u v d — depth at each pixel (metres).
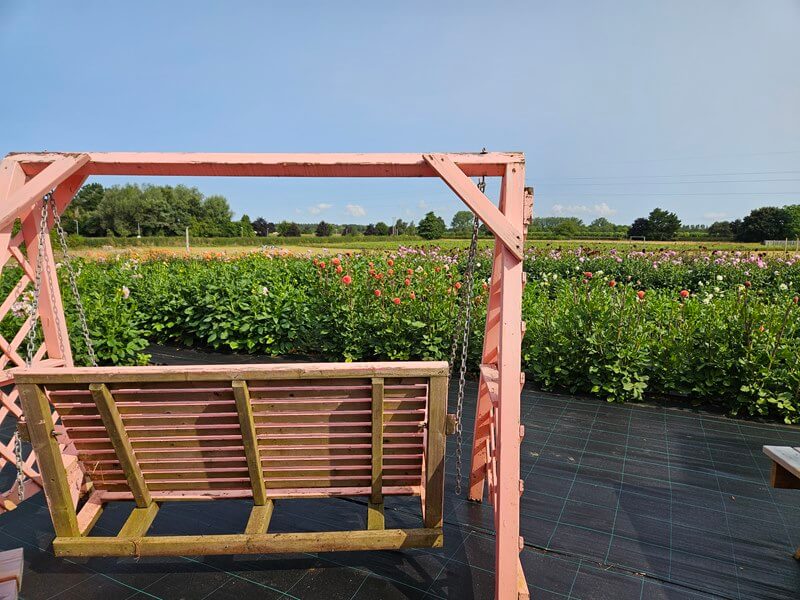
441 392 2.20
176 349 7.41
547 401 5.13
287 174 2.29
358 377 2.14
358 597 2.40
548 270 12.70
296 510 3.15
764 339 4.82
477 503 3.25
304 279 8.51
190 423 2.28
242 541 2.29
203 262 12.95
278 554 2.75
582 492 3.41
